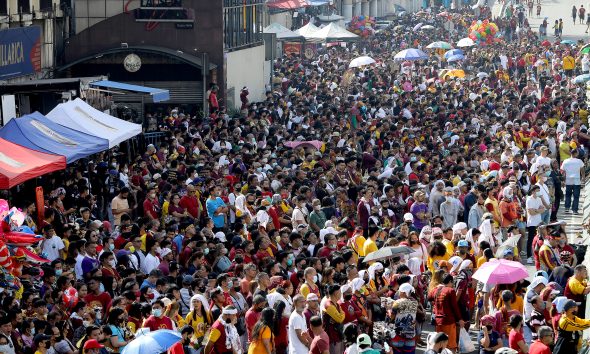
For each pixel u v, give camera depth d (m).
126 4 71.75
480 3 171.25
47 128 45.50
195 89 70.69
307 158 52.28
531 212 45.06
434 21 145.38
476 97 78.12
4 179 38.94
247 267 33.22
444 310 32.53
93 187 48.16
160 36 71.75
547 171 49.66
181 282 34.72
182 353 28.36
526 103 76.00
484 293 34.72
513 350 27.72
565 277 35.03
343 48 110.69
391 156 54.78
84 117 48.06
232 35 76.75
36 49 61.75
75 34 71.56
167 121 63.00
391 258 35.59
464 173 49.84
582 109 69.44
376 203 45.03
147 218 39.00
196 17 72.00
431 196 46.09
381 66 96.75
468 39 110.56
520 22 149.88
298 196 43.19
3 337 28.36
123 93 61.91
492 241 40.44
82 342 29.14
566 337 30.16
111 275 34.41
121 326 29.70
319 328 29.06
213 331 29.67
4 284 32.28
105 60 70.19
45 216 39.69
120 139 47.66
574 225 50.47
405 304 31.22
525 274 32.84
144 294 32.12
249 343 30.58
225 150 53.69
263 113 66.19
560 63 102.25
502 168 50.06
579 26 158.50
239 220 40.66
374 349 27.84
